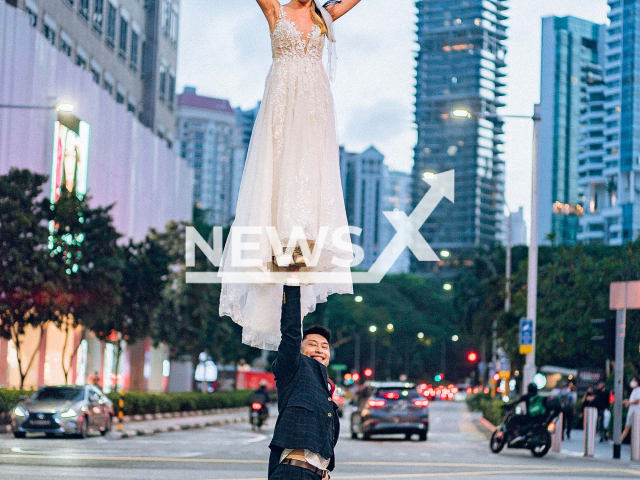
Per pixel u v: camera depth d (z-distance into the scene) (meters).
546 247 57.25
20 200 30.91
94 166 47.12
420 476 15.45
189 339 46.22
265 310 5.67
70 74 43.59
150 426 33.38
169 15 67.19
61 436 26.67
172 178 64.81
